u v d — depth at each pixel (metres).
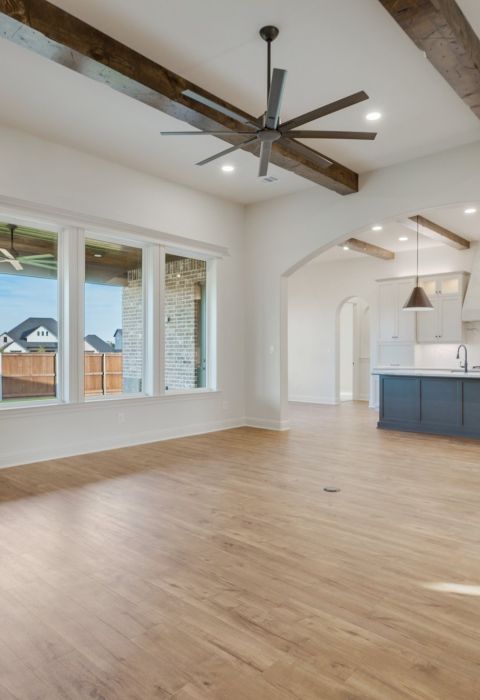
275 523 3.16
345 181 5.59
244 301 7.20
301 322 11.02
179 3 2.95
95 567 2.52
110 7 2.98
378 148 5.07
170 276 6.36
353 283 10.17
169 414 6.14
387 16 3.04
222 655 1.79
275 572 2.47
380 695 1.58
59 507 3.46
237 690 1.60
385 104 4.14
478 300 8.30
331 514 3.33
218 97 4.03
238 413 7.13
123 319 5.80
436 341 8.85
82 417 5.22
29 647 1.83
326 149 5.08
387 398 6.93
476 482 4.14
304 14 3.03
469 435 6.21
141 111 4.23
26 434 4.76
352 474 4.39
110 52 3.26
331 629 1.96
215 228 6.68
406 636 1.91
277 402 6.84
